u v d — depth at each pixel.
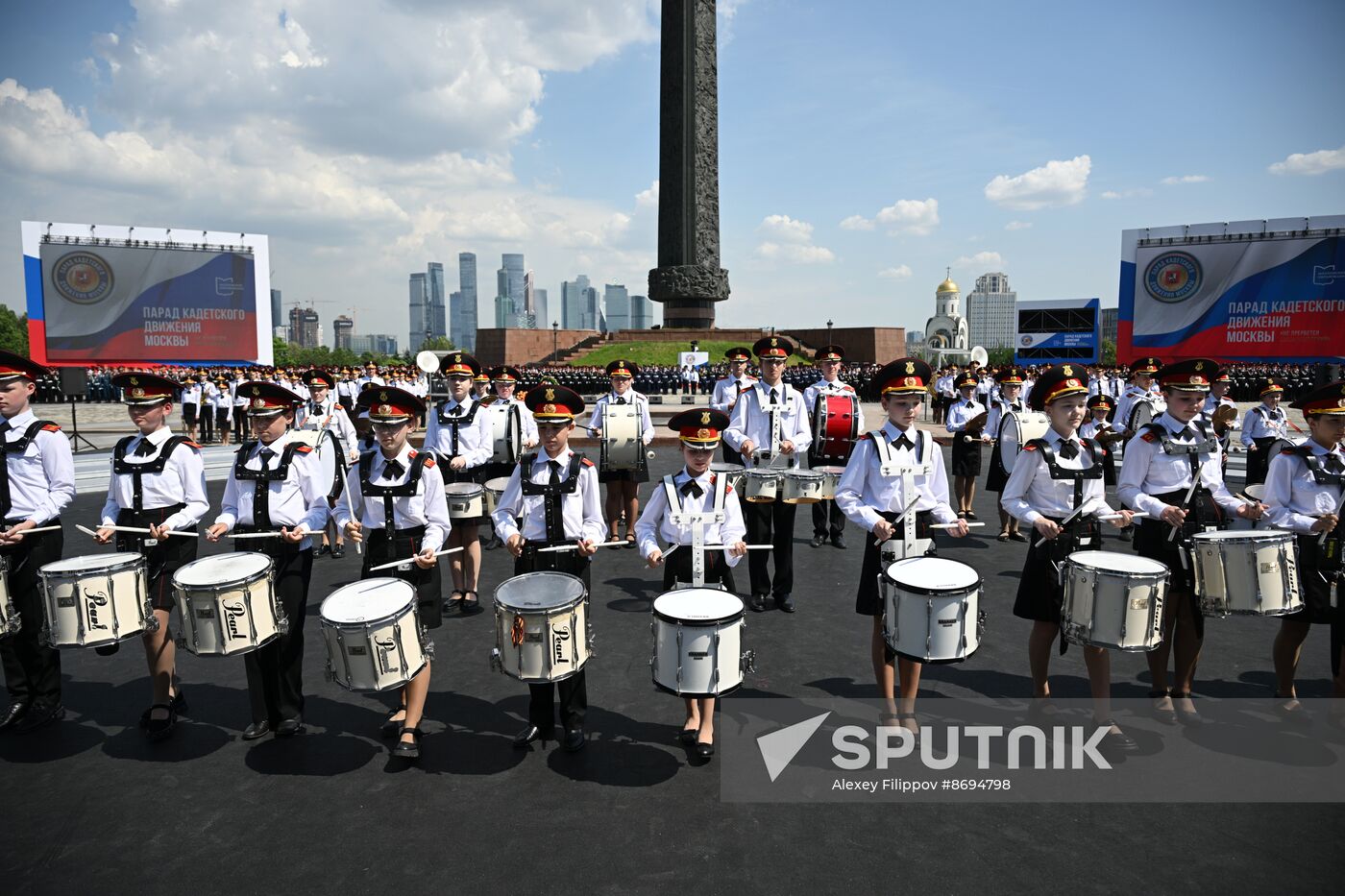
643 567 9.63
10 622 5.18
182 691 6.07
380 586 4.93
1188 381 5.46
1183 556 5.26
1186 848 3.97
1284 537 4.91
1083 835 4.10
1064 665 6.41
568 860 3.93
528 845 4.06
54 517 5.46
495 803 4.47
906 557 5.17
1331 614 5.21
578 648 4.60
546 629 4.43
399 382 29.53
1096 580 4.59
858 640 7.16
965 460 12.07
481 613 8.09
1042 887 3.68
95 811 4.40
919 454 5.33
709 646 4.34
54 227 20.83
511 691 6.08
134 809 4.42
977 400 20.77
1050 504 5.23
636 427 10.38
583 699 5.11
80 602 4.70
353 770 4.86
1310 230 17.56
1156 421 5.71
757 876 3.79
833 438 9.45
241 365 24.44
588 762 4.95
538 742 5.21
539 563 5.28
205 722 5.54
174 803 4.48
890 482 5.32
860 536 11.59
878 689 6.02
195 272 22.31
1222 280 18.42
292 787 4.66
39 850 4.03
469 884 3.74
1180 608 5.32
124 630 4.83
